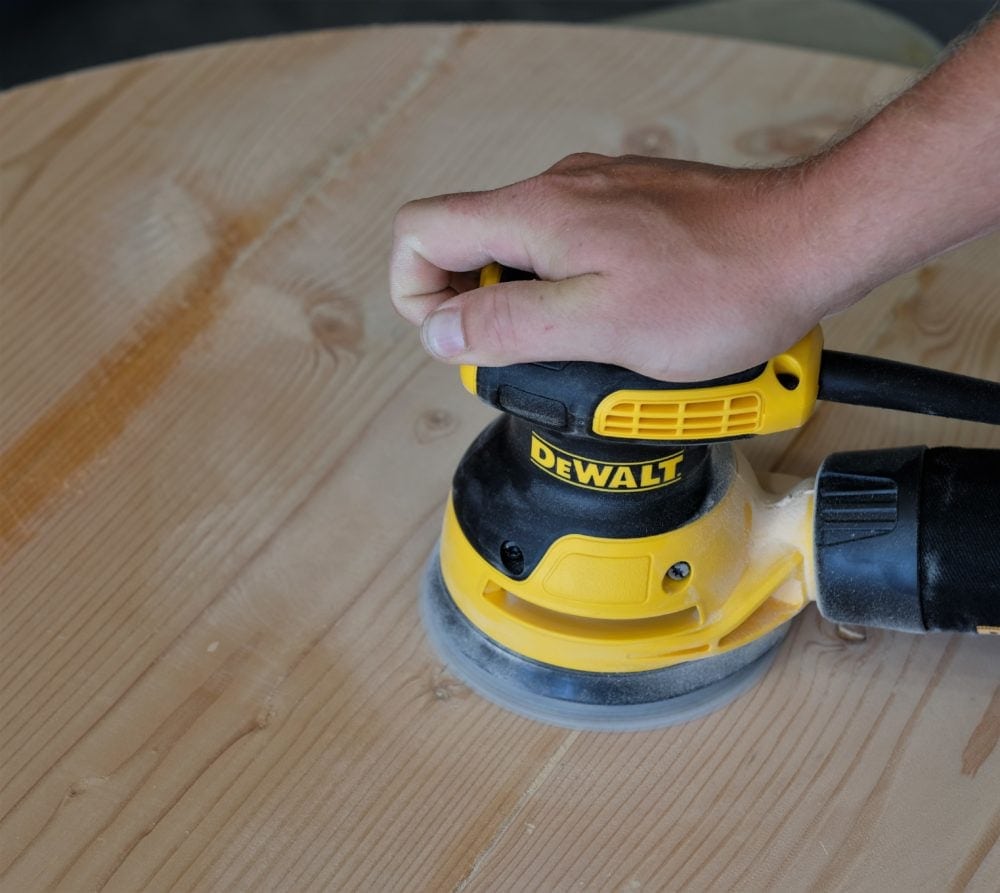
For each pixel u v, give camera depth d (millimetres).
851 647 945
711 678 897
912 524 851
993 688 914
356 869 805
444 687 915
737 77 1344
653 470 821
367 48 1379
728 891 798
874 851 818
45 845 811
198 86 1337
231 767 858
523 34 1394
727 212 736
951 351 1128
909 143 685
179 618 948
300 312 1161
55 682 904
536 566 847
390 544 1004
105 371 1107
